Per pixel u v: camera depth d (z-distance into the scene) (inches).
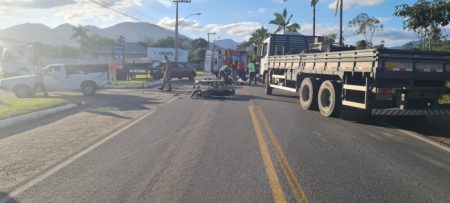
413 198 221.0
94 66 1112.8
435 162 299.1
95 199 214.2
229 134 395.9
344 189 233.9
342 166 283.9
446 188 238.5
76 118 504.1
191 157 303.3
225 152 319.9
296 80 657.0
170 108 606.2
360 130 431.2
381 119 511.5
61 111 569.9
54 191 227.5
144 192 224.8
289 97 816.3
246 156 307.4
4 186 236.5
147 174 259.0
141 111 570.6
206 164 283.4
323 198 218.2
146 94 864.9
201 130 417.7
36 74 783.7
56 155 310.3
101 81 858.1
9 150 327.9
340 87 506.9
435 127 468.8
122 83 1149.1
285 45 897.5
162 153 315.9
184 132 406.3
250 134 396.8
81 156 306.3
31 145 346.3
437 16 576.1
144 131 411.8
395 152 329.7
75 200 213.2
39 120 487.2
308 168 277.0
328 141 369.7
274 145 347.3
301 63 633.6
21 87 789.9
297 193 225.3
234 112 561.0
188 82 1386.6
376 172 270.2
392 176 261.6
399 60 424.5
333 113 513.0
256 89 1032.2
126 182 242.7
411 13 583.8
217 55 1881.2
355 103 464.4
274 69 818.8
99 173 261.6
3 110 508.7
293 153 319.9
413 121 491.2
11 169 271.7
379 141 373.4
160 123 462.9
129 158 300.2
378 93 430.9
